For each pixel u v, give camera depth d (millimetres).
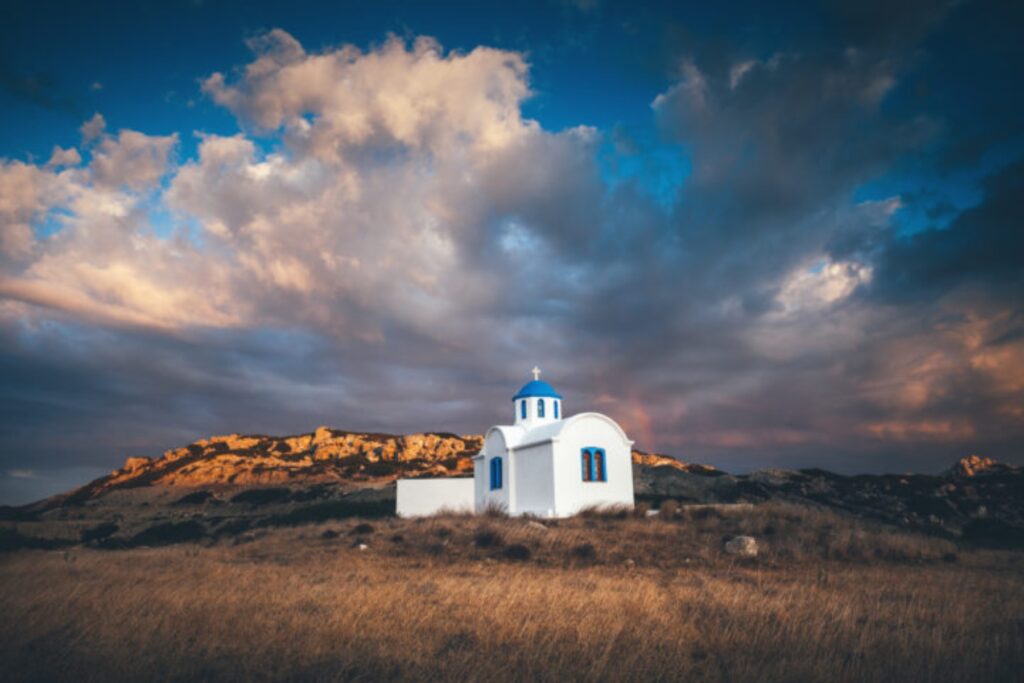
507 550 26156
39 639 11375
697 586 19219
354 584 18625
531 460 39719
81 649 10648
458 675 9516
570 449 38000
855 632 12453
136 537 46531
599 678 9445
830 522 33500
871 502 62000
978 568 25984
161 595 15383
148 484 88812
